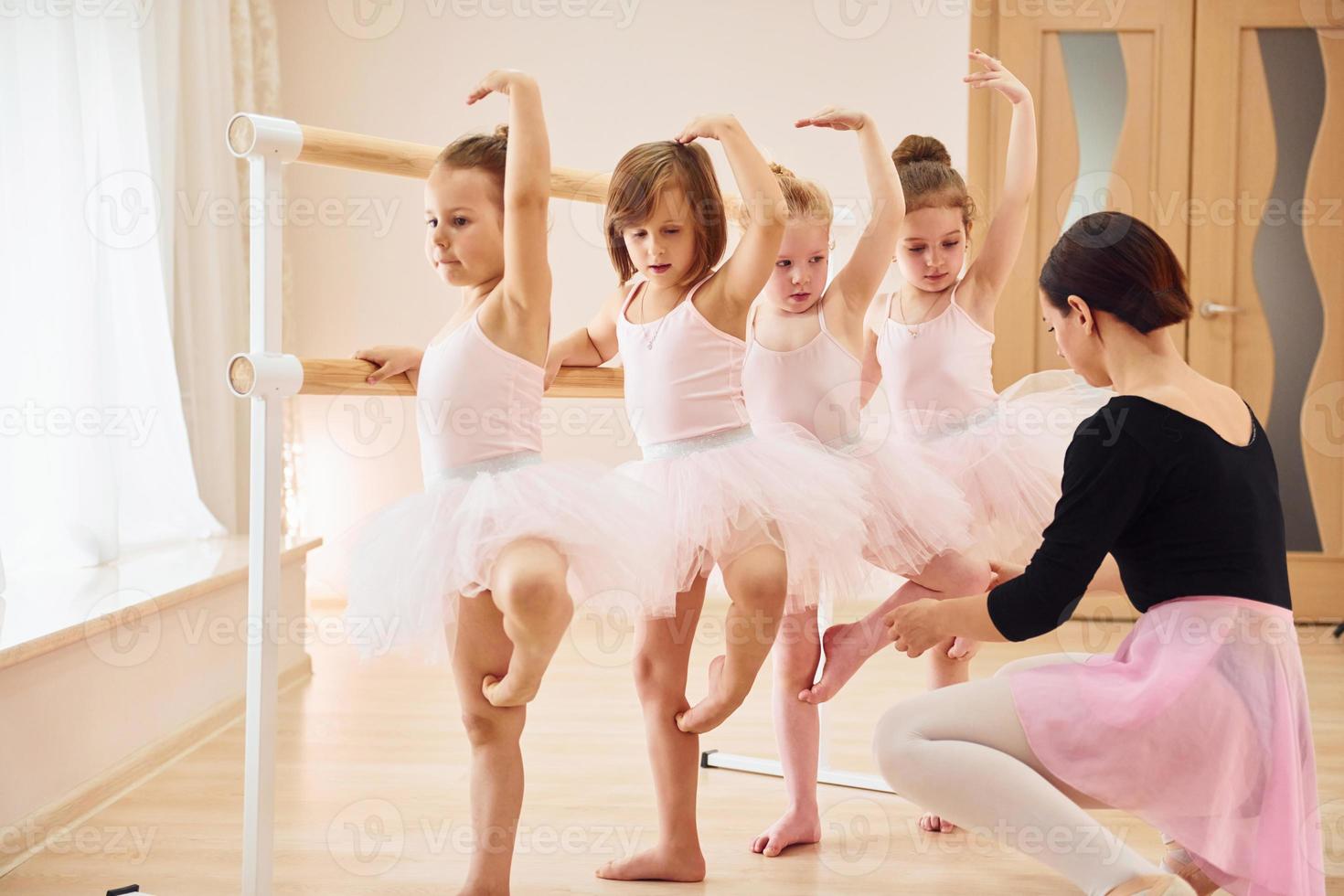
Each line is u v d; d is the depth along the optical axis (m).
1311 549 3.51
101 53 2.63
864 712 2.37
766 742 2.18
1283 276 3.48
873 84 3.62
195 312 3.02
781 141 3.68
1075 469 1.19
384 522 1.32
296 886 1.45
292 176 3.72
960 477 1.63
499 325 1.30
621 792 1.84
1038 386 1.78
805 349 1.54
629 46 3.71
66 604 1.94
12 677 1.63
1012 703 1.18
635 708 2.41
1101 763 1.13
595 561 1.21
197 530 2.90
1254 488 1.18
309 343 3.76
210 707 2.26
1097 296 1.22
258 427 1.27
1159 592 1.19
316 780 1.91
